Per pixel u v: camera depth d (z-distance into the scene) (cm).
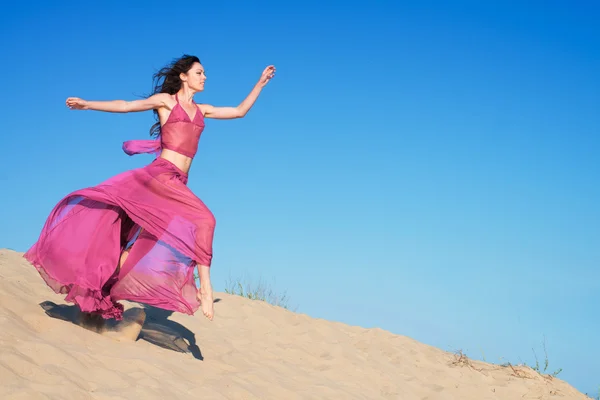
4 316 569
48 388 471
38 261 619
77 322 638
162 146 659
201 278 637
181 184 644
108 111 632
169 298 629
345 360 847
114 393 503
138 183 634
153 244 633
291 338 889
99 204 632
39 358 518
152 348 650
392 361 919
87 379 515
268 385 657
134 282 625
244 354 754
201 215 638
